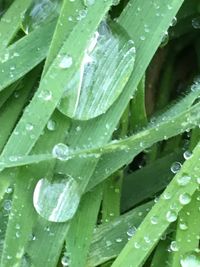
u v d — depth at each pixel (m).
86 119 0.06
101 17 0.06
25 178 0.06
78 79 0.06
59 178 0.06
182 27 0.08
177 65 0.09
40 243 0.06
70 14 0.06
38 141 0.06
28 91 0.07
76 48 0.06
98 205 0.06
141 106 0.07
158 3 0.06
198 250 0.06
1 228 0.06
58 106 0.06
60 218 0.06
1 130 0.07
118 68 0.06
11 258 0.06
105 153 0.06
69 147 0.06
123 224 0.07
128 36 0.06
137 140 0.06
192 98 0.07
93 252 0.06
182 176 0.06
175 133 0.06
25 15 0.07
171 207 0.06
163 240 0.07
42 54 0.07
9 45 0.07
